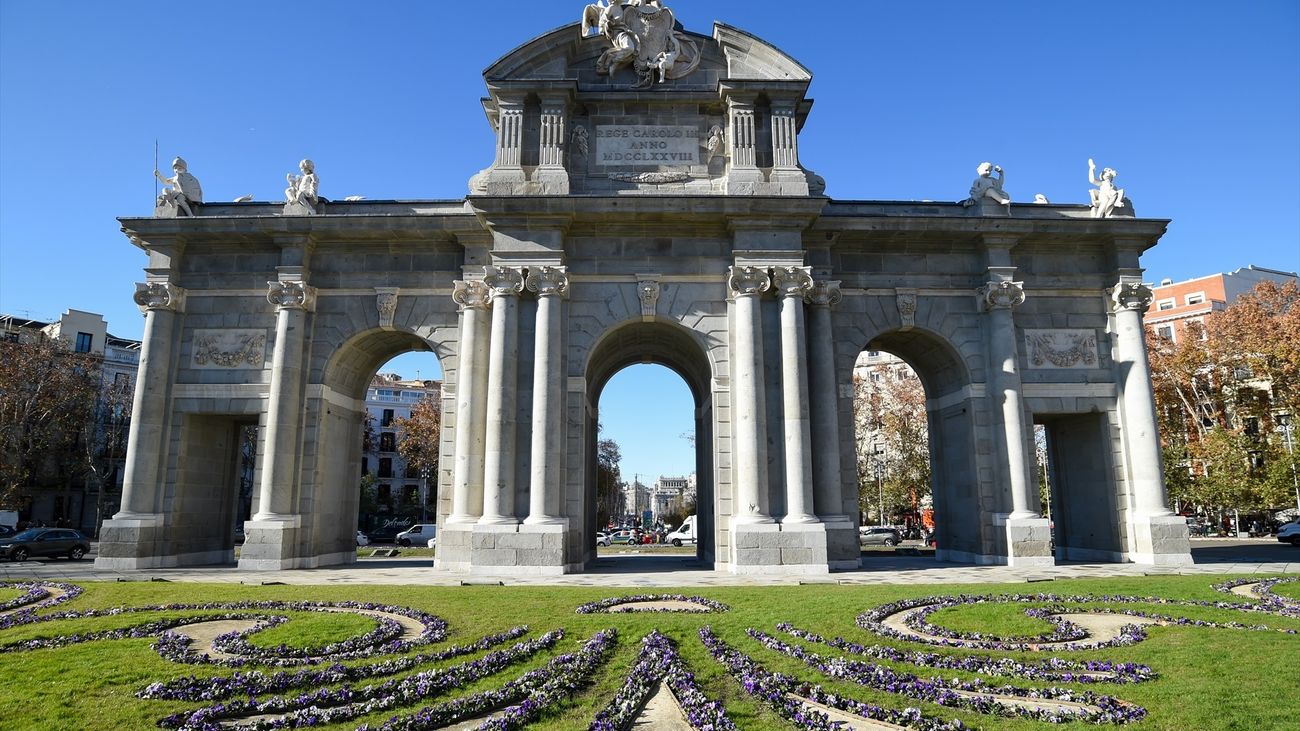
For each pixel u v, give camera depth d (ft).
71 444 243.40
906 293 107.14
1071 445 115.34
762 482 93.45
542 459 93.09
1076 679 37.73
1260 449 186.09
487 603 61.77
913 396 231.71
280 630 49.93
